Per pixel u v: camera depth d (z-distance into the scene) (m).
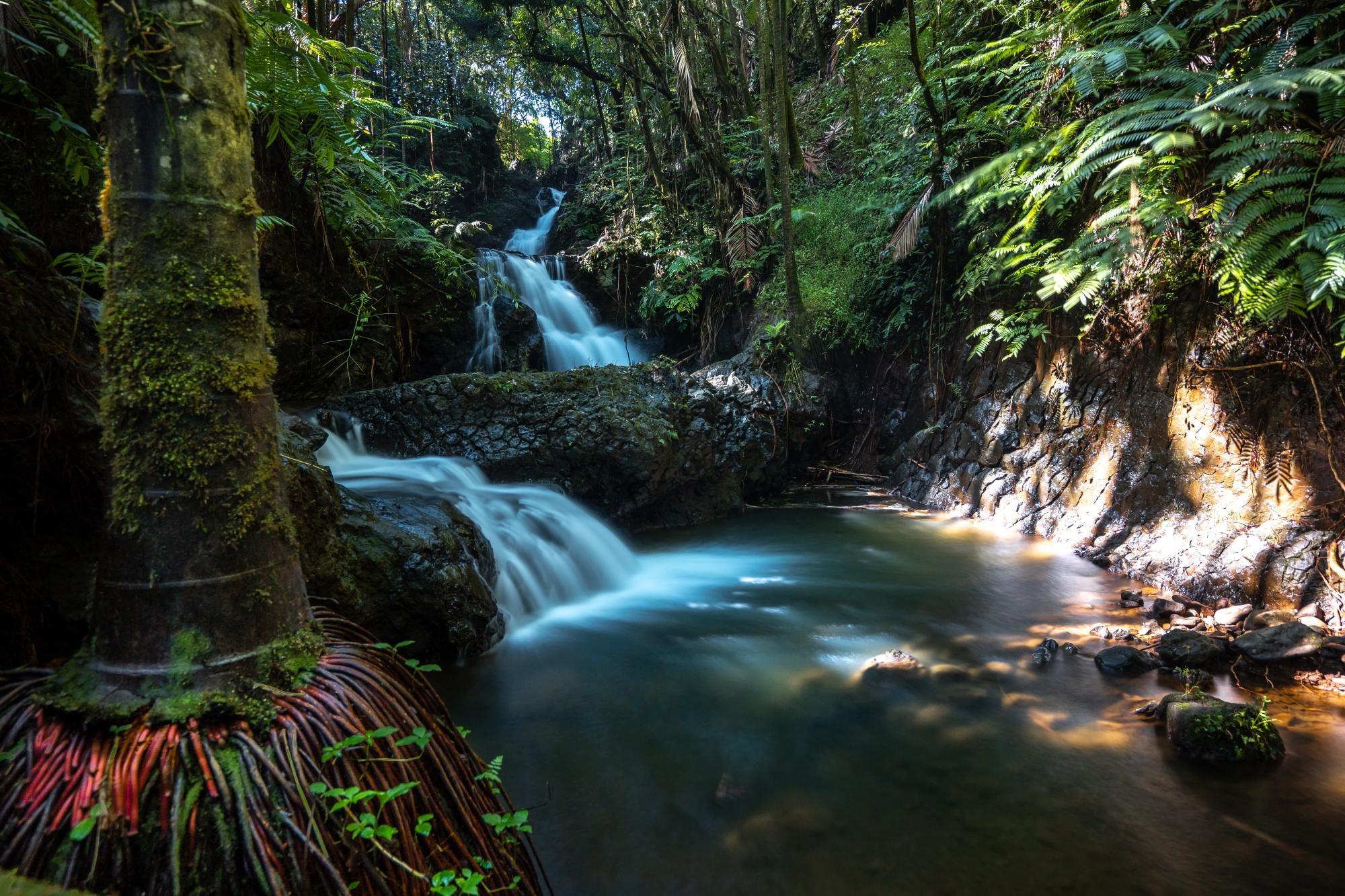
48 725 1.25
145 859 1.15
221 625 1.30
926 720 3.19
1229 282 4.11
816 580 5.16
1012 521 6.17
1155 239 4.89
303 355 6.19
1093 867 2.28
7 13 2.92
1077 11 5.09
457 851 1.51
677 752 2.94
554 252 11.83
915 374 7.62
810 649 3.96
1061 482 5.87
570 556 5.08
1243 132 4.04
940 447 7.12
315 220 6.12
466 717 3.23
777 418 7.57
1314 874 2.25
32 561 2.13
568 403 6.30
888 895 2.17
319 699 1.39
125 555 1.26
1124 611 4.42
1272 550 4.17
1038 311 5.93
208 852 1.17
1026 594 4.76
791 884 2.22
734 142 9.73
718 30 10.33
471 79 14.67
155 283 1.25
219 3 1.30
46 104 3.59
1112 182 4.61
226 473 1.31
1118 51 4.40
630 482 6.38
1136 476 5.24
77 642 2.17
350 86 4.84
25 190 3.45
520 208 14.38
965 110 6.68
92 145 3.16
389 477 5.18
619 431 6.20
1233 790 2.68
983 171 5.30
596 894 2.17
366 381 6.77
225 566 1.30
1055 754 2.92
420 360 7.51
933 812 2.56
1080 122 4.84
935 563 5.43
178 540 1.27
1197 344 4.82
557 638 4.16
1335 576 3.89
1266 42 4.23
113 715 1.22
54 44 3.61
